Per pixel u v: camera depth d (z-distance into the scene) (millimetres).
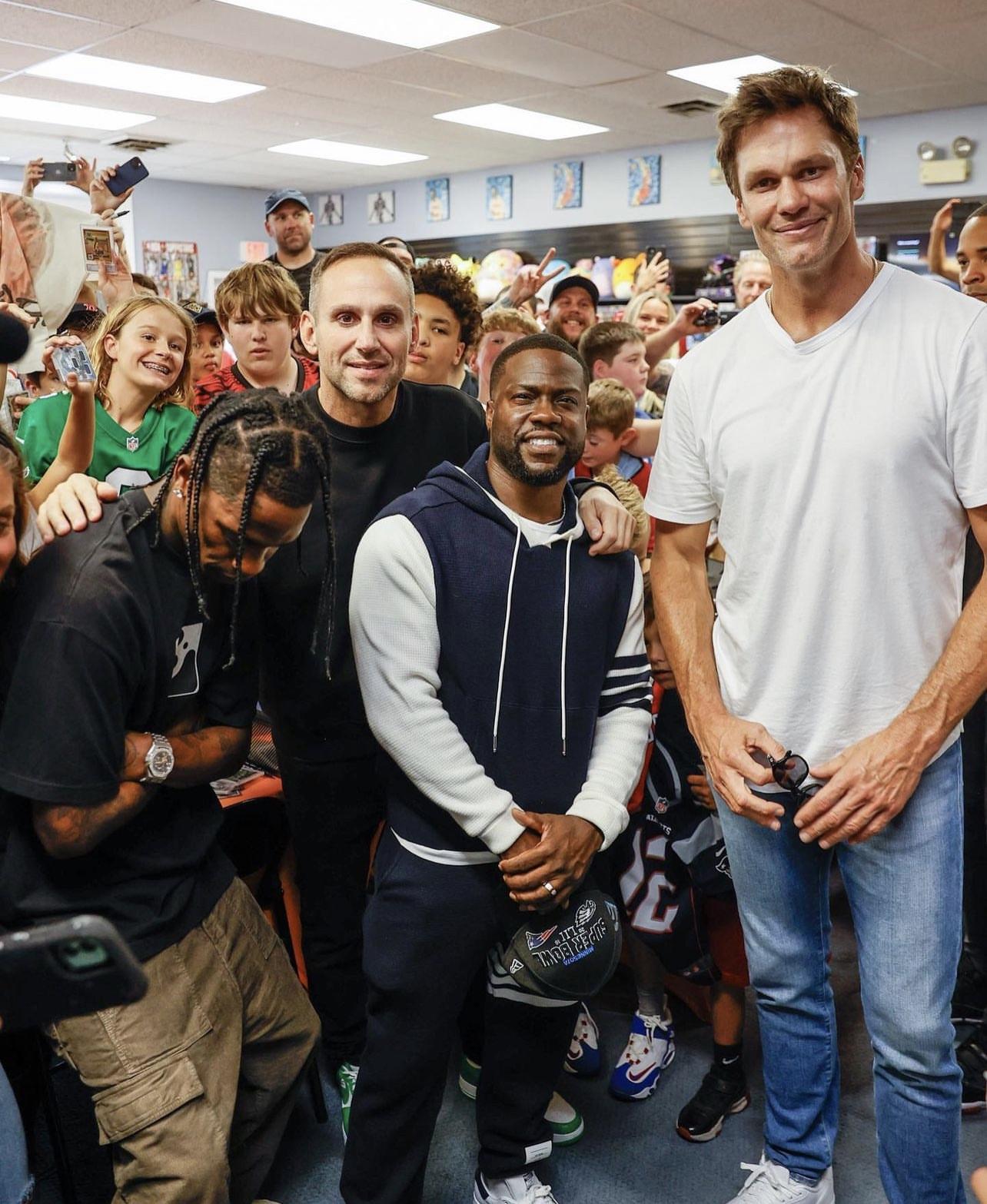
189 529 1402
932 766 1552
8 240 2619
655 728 2094
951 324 1439
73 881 1474
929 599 1517
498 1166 1825
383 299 1826
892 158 7652
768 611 1578
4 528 1317
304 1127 2102
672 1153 2039
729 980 2074
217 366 3768
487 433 2205
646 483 2977
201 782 1566
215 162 9711
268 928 1763
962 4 5020
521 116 7711
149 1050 1485
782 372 1528
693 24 5387
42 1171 1944
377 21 5441
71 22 5500
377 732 1668
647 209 9016
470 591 1648
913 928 1571
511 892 1631
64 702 1351
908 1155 1641
